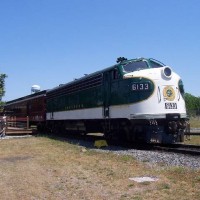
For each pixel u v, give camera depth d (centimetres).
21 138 2617
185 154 1397
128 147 1750
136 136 1700
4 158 1468
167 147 1716
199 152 1370
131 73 1680
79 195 811
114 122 1852
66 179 986
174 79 1670
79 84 2283
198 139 2245
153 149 1661
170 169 1059
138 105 1619
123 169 1100
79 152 1588
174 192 795
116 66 1778
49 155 1512
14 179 1005
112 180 949
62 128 2783
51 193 838
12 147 1933
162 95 1622
